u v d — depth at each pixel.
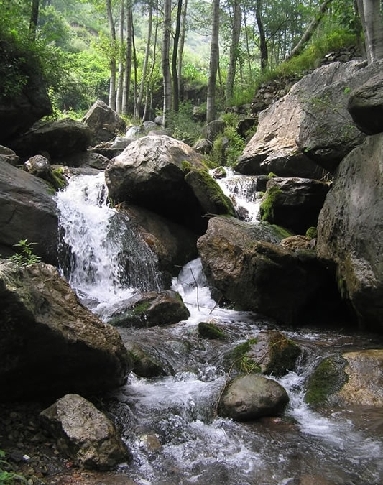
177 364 6.38
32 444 4.39
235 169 13.45
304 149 8.36
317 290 8.29
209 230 9.02
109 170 11.17
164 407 5.31
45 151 13.79
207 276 8.93
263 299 8.06
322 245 7.93
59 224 9.20
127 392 5.63
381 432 4.91
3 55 12.14
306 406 5.52
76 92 23.22
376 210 6.40
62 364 4.98
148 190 10.78
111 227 10.10
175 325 7.80
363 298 6.59
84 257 9.51
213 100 18.55
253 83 18.19
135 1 24.14
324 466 4.34
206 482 4.11
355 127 7.66
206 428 5.02
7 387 4.84
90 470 4.17
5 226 8.36
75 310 5.35
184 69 31.23
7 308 4.42
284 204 9.95
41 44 13.31
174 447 4.65
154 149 11.08
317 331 7.84
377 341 7.17
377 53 8.85
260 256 7.92
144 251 10.15
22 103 12.55
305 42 17.91
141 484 4.05
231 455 4.53
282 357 6.26
